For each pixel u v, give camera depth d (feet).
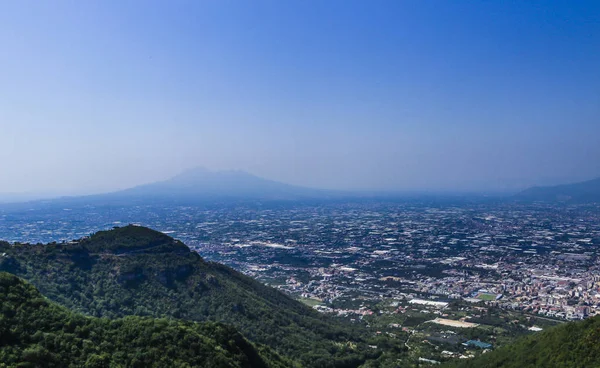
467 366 379.76
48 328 233.14
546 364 308.81
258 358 303.48
